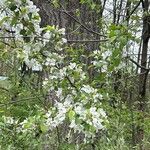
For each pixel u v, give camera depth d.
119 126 4.42
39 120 2.92
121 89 4.68
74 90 3.19
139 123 5.05
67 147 3.81
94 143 3.76
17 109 5.02
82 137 3.94
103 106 3.29
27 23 2.97
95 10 5.28
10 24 2.96
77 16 5.23
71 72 3.26
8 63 4.65
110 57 3.10
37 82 5.02
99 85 3.55
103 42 3.42
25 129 3.10
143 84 5.73
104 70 3.30
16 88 5.09
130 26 3.21
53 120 2.92
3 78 5.29
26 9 2.93
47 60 3.16
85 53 4.34
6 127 3.68
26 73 5.02
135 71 4.71
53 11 5.19
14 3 2.90
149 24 4.92
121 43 2.93
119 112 4.57
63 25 5.18
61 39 3.15
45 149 3.93
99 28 5.29
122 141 4.32
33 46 3.07
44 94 4.27
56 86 3.28
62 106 2.86
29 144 3.65
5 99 5.04
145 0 4.95
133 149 5.02
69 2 5.27
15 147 3.66
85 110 2.74
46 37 3.08
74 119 2.65
